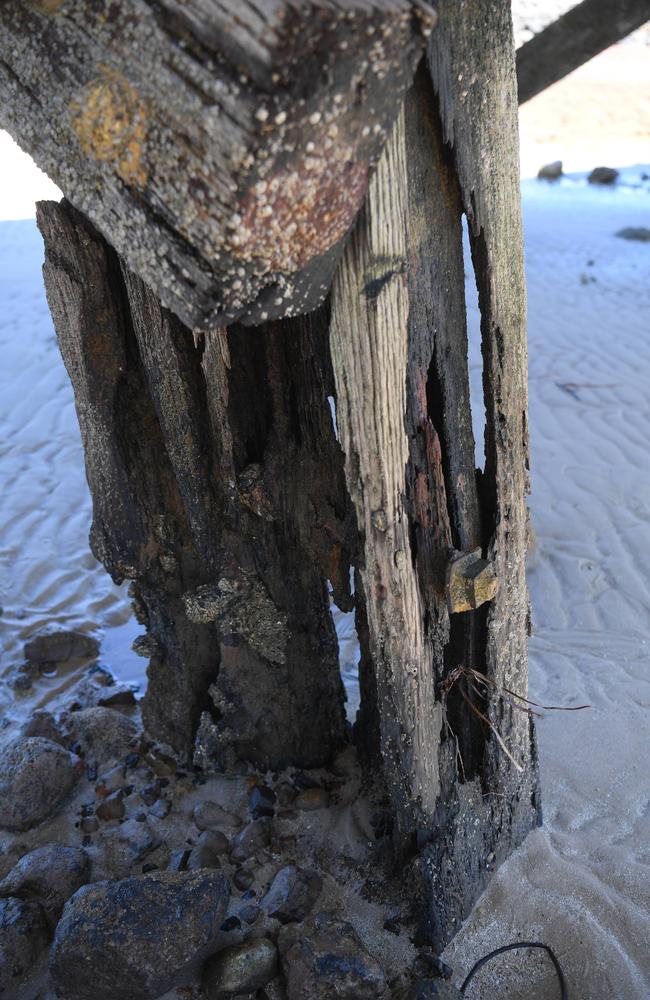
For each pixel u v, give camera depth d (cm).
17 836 288
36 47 146
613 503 519
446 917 249
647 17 319
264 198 126
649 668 374
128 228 147
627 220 1114
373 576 207
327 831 281
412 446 203
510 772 263
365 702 289
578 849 278
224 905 245
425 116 179
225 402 232
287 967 235
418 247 188
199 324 145
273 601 271
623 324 809
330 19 112
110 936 231
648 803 296
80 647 395
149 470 260
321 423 231
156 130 130
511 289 209
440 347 203
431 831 243
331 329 182
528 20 1226
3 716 359
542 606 429
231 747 300
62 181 157
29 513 528
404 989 233
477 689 247
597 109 1568
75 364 244
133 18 126
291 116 118
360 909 257
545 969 244
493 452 221
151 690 308
